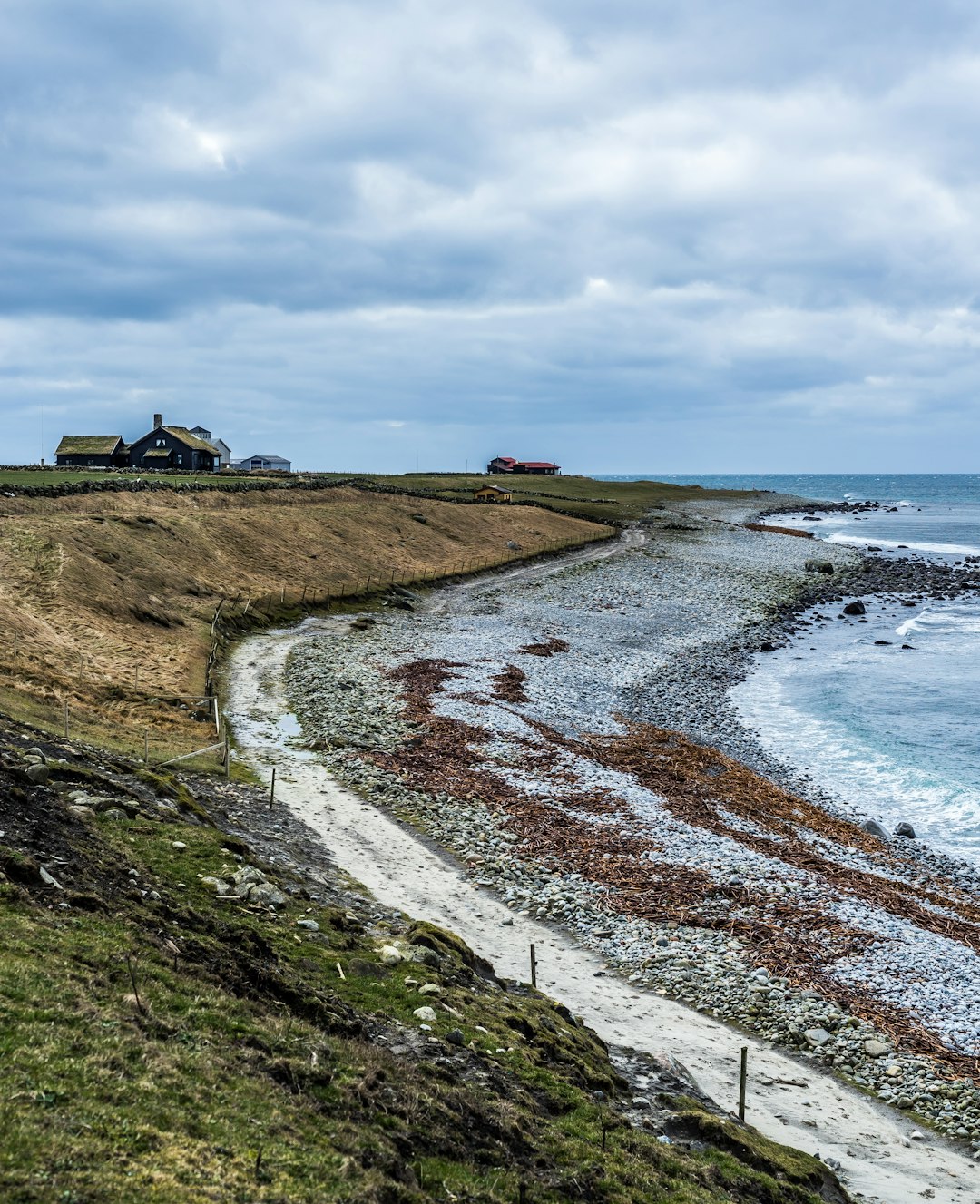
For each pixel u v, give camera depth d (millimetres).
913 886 35844
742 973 27719
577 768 44938
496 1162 14711
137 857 22844
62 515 76438
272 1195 11328
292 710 50875
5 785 22844
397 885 30766
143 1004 15000
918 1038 24938
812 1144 20172
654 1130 18281
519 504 158000
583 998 25484
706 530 158250
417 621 82125
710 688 67000
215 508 100312
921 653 78188
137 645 54812
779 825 40781
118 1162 10875
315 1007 17750
